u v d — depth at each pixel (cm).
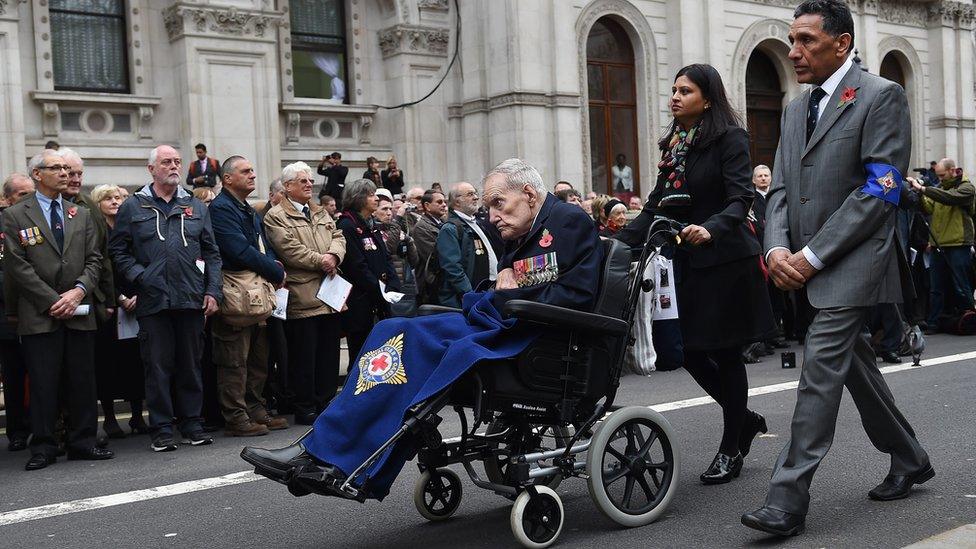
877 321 1033
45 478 650
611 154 2003
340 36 1778
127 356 816
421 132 1803
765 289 535
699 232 499
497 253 945
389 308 895
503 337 439
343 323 876
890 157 438
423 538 468
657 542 439
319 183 1702
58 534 504
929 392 803
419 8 1802
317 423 424
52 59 1468
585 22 1922
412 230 990
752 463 587
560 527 445
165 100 1545
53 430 700
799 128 467
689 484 542
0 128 1380
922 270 1301
